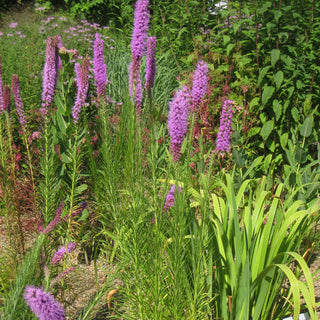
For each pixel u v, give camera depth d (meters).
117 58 6.99
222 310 2.27
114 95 5.93
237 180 3.26
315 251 3.52
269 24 4.37
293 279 2.03
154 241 2.04
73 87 3.86
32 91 5.12
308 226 2.48
